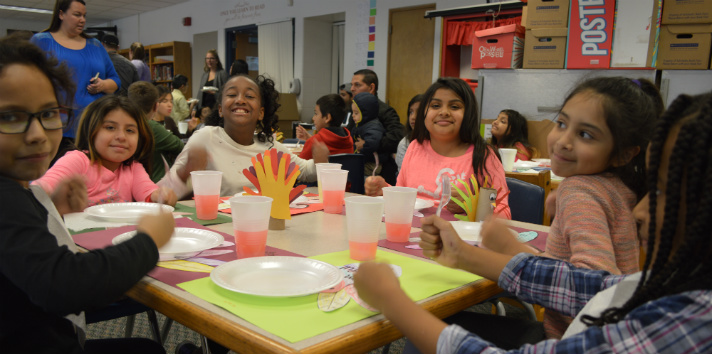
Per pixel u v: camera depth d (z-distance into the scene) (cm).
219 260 95
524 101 421
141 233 81
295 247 108
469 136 191
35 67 76
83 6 323
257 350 62
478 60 440
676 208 52
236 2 894
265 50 848
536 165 318
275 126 232
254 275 84
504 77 430
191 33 1015
